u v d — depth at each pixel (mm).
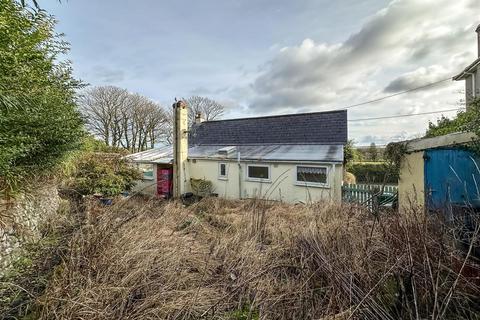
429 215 3439
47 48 4711
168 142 32812
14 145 3752
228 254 4117
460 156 5914
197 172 14867
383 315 2342
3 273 3725
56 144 5605
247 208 8625
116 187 9562
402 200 7207
